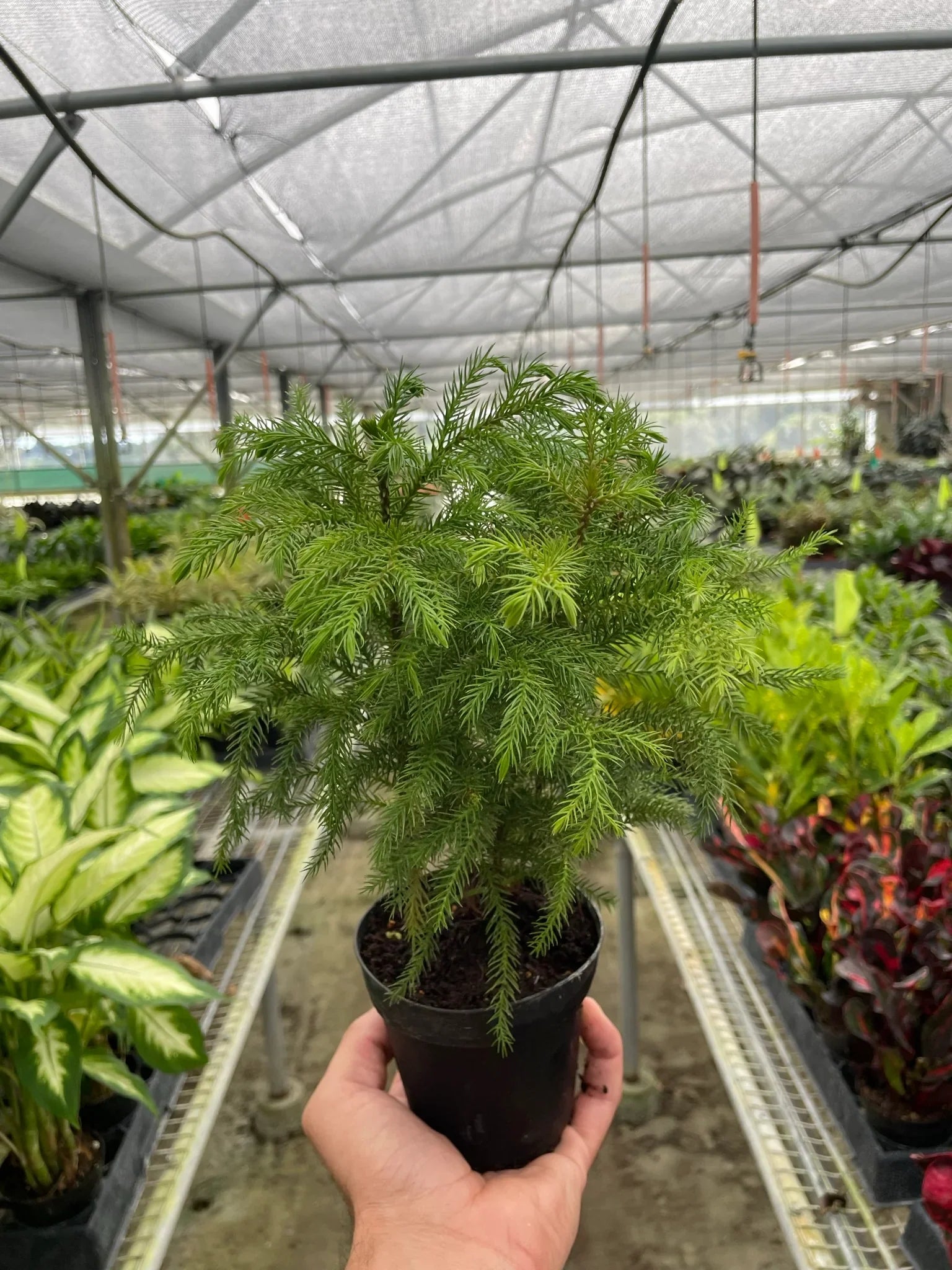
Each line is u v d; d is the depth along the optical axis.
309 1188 1.95
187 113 3.19
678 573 0.74
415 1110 0.94
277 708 0.85
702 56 3.06
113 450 5.72
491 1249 0.79
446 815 0.81
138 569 3.55
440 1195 0.84
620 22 2.91
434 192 4.51
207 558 0.73
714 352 12.85
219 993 1.02
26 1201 0.97
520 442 0.76
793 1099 1.13
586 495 0.74
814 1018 1.19
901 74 3.59
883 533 4.10
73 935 1.12
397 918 1.02
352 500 0.76
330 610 0.64
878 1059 1.00
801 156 4.55
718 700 0.77
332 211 4.56
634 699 0.92
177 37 2.66
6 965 1.00
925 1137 1.00
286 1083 2.10
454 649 0.76
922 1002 1.03
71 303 5.59
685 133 4.19
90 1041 1.17
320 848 0.89
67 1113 0.91
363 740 0.80
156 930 1.52
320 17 2.64
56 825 1.09
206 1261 1.80
